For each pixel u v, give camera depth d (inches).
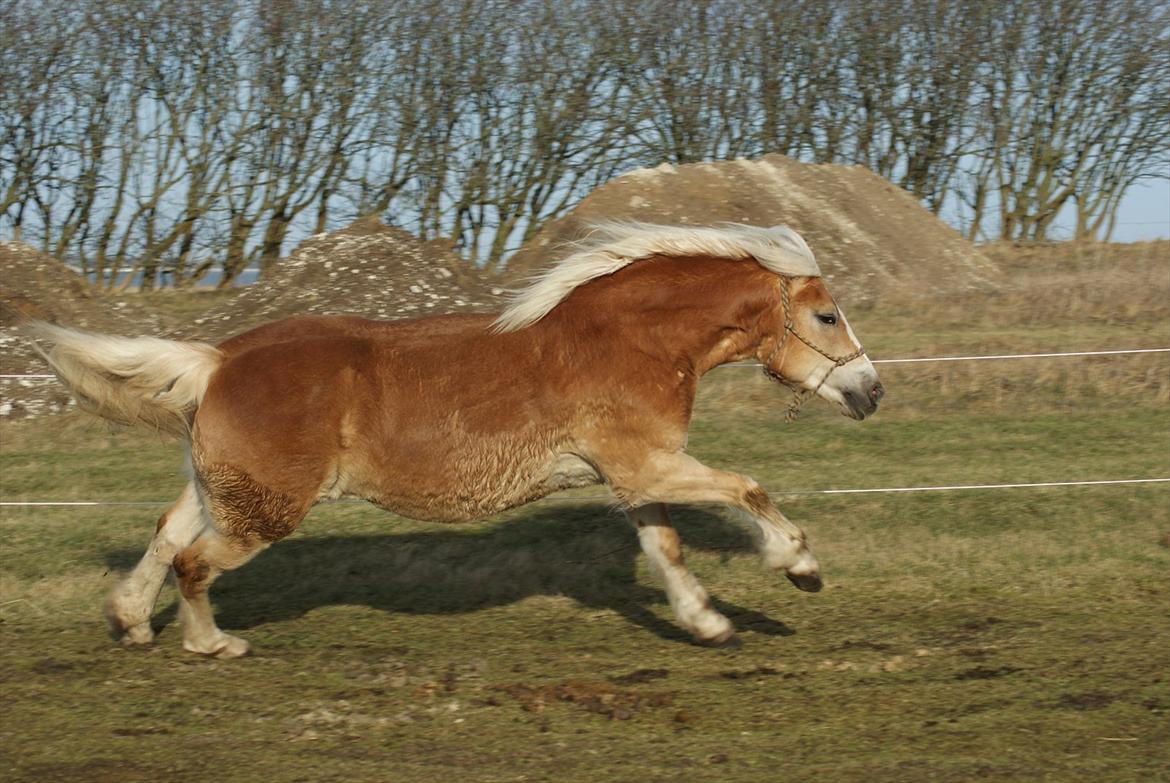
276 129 1143.6
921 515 361.1
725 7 1268.5
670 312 247.3
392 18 1159.6
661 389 244.7
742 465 437.4
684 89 1252.5
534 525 365.1
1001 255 1027.9
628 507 251.6
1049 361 577.0
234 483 236.2
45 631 273.4
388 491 243.6
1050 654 248.1
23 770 195.6
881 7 1266.0
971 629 267.1
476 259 1182.9
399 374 240.7
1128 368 567.8
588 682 236.5
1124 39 1229.1
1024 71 1258.6
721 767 194.5
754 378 566.3
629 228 254.4
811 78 1290.6
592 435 243.9
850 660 247.0
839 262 857.5
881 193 962.7
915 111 1286.9
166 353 239.8
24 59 1079.0
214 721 217.2
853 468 428.5
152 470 454.9
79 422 532.7
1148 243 1053.2
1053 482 391.2
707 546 336.8
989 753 198.5
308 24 1132.5
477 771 194.2
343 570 323.3
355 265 721.6
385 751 203.2
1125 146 1256.8
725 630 255.3
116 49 1095.0
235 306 711.7
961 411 527.2
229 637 255.4
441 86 1172.5
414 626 278.4
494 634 271.7
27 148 1101.1
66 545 344.5
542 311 245.4
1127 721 211.3
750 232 256.8
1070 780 187.6
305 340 241.3
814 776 190.5
